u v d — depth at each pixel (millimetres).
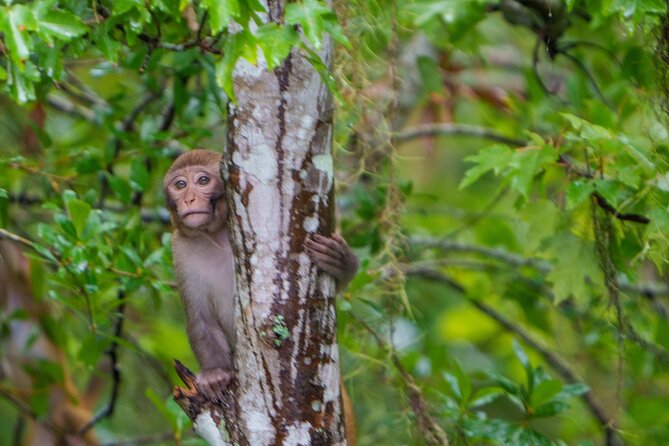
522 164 9539
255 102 7754
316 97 7820
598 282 10406
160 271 11398
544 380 10422
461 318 16938
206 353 10633
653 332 11953
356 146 12445
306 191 7863
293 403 7871
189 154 10133
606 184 9250
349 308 10617
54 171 12078
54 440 13312
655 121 10617
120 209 13219
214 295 10641
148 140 11609
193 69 11328
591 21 11586
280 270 7844
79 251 10320
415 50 15078
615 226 10117
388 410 12453
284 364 7844
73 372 14078
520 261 14719
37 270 12016
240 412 8016
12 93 8555
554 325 14586
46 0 7918
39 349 13336
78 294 11039
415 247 14391
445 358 12688
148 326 14266
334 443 7961
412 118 16094
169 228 13117
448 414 10695
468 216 15820
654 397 12492
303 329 7871
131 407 14570
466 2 11453
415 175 16547
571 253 10438
